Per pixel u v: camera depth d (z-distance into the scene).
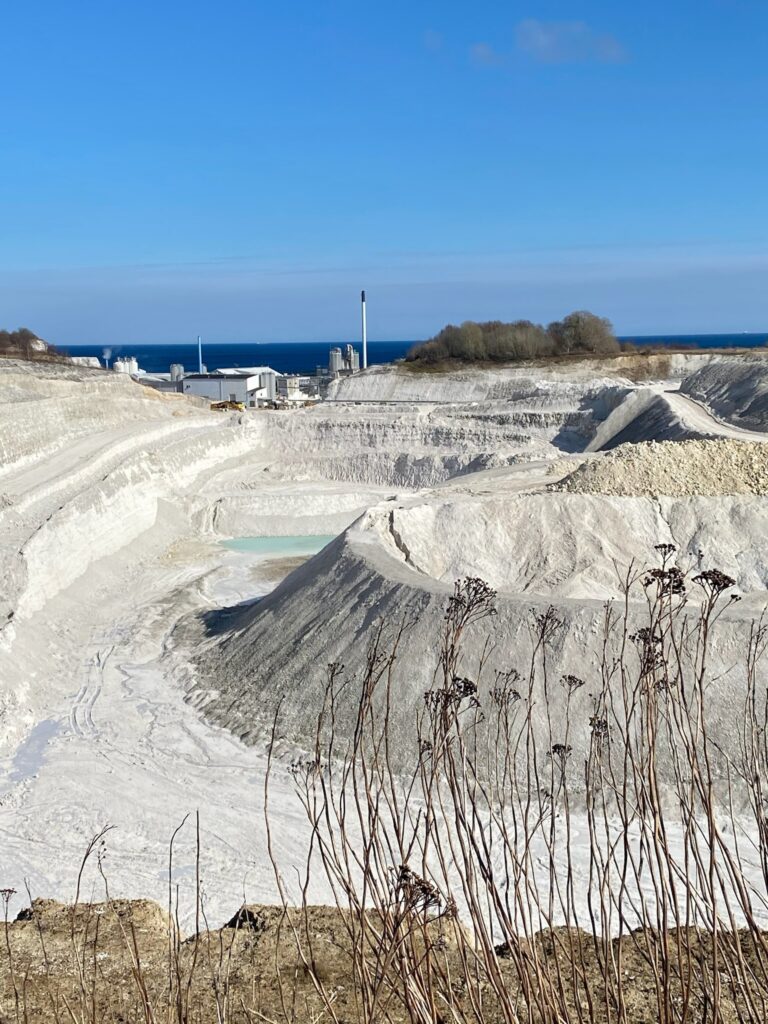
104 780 23.91
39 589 36.06
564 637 23.45
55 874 19.77
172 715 27.98
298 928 12.45
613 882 17.34
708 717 21.12
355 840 18.84
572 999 9.84
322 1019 10.08
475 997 6.99
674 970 8.77
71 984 11.23
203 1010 10.41
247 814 21.89
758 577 31.95
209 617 37.25
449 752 6.72
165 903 18.52
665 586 7.21
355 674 25.52
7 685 28.16
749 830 19.14
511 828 19.14
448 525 34.09
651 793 6.76
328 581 31.05
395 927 6.45
